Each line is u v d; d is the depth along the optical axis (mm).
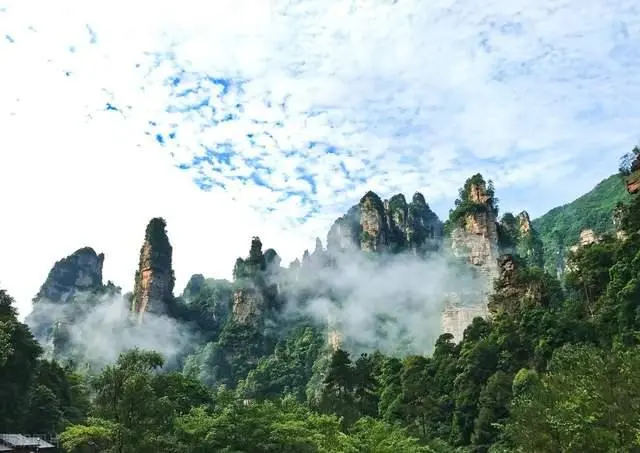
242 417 50688
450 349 111750
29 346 81062
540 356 85125
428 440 82188
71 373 108500
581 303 97062
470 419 86375
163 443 44844
